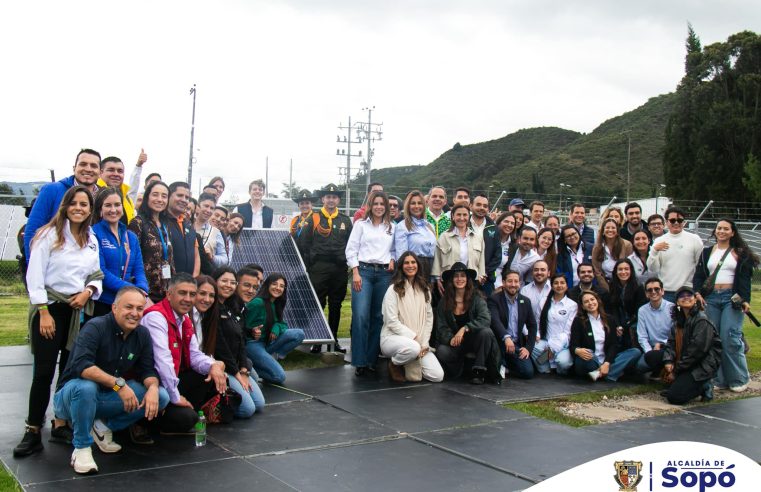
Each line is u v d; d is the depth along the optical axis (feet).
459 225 25.16
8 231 64.08
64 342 15.11
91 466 13.39
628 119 331.57
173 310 16.14
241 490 12.78
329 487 13.11
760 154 145.38
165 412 15.84
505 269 26.22
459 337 23.56
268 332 22.61
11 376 22.15
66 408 13.58
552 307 25.43
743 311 23.95
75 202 14.52
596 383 24.18
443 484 13.48
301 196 32.30
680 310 22.74
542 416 19.33
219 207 26.84
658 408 21.01
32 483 12.78
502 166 340.80
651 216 28.73
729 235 24.16
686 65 165.89
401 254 24.41
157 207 18.75
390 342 23.04
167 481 13.12
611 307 25.59
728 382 24.16
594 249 27.02
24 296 48.67
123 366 14.60
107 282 15.76
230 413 17.48
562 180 263.90
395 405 19.89
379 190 24.64
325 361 26.32
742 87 152.87
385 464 14.60
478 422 18.24
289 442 15.98
